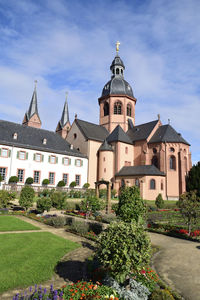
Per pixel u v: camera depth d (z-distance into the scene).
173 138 47.31
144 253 6.86
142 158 50.09
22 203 23.69
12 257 9.60
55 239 13.17
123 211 13.45
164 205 32.88
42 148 43.06
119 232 6.93
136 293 6.43
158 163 47.09
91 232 15.07
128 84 59.94
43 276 7.89
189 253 11.95
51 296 5.58
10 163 38.81
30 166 41.12
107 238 6.95
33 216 21.25
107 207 25.14
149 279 7.57
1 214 21.77
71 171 46.53
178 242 14.70
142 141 50.84
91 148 50.19
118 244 6.72
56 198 24.66
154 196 41.88
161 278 8.52
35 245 11.63
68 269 8.70
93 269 8.28
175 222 22.19
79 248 11.63
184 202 17.50
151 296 6.43
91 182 49.28
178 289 7.59
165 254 11.79
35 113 70.31
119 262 6.54
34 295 5.53
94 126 56.16
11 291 6.82
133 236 6.94
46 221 18.58
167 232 17.19
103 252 6.75
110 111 56.97
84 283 6.55
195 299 6.91
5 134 40.78
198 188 43.03
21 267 8.55
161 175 43.25
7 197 24.06
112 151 49.38
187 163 48.31
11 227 16.05
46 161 43.34
